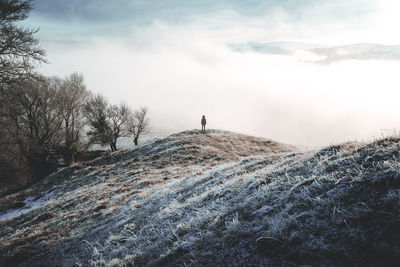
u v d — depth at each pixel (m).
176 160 20.45
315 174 4.14
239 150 25.28
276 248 2.76
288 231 2.94
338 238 2.51
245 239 3.19
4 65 15.05
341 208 2.88
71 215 10.29
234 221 3.61
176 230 4.56
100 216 9.09
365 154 3.89
